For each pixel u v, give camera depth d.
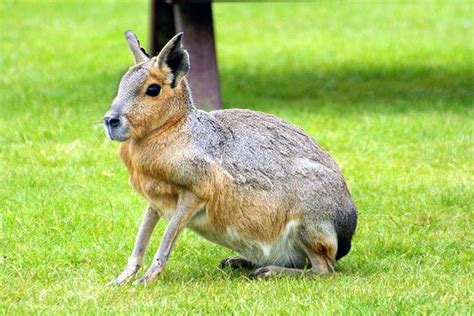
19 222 12.63
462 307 9.52
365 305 9.52
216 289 10.21
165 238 10.27
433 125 18.41
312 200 10.55
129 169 10.47
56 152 16.53
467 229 12.80
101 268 11.18
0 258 11.30
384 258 11.64
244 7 36.25
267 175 10.48
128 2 37.66
